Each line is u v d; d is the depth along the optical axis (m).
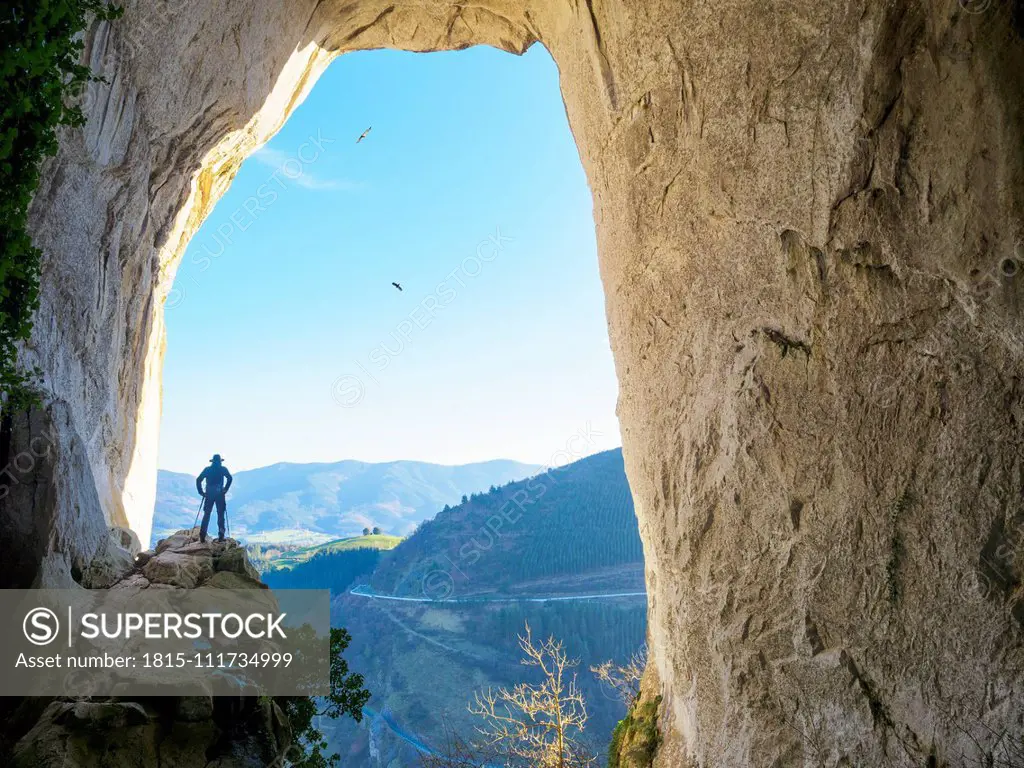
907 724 7.13
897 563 7.29
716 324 10.08
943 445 6.82
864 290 7.50
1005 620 6.30
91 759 7.61
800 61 8.04
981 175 6.25
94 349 13.85
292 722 10.41
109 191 13.45
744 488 9.48
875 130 7.18
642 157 12.09
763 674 9.12
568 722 21.86
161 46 12.95
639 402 13.21
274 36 16.81
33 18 6.71
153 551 13.96
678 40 10.41
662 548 12.44
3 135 6.77
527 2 17.97
